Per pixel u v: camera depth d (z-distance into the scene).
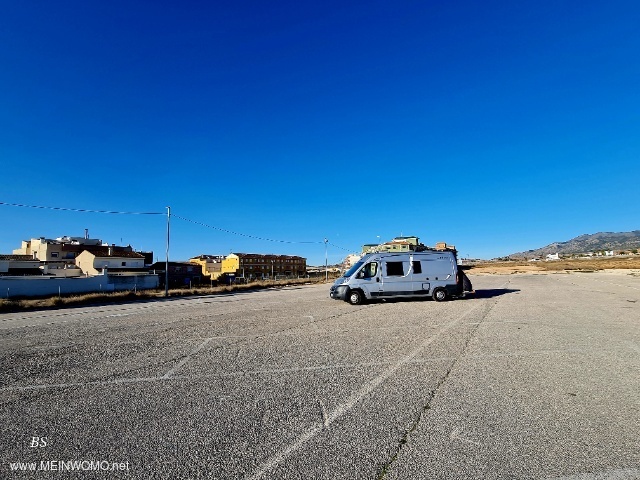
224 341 8.41
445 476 2.86
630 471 2.90
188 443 3.48
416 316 11.78
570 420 3.81
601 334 8.22
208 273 102.06
